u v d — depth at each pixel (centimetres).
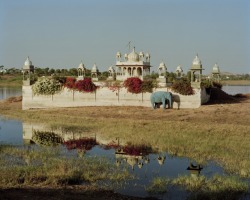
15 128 3838
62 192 1773
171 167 2273
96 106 5159
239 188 1831
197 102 4866
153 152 2684
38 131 3638
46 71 13250
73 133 3491
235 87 14775
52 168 2169
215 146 2739
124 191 1839
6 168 2164
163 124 3684
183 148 2728
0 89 11831
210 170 2195
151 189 1841
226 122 3806
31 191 1766
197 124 3628
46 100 5353
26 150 2684
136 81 5031
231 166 2241
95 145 2950
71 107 5222
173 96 4912
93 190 1828
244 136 3059
